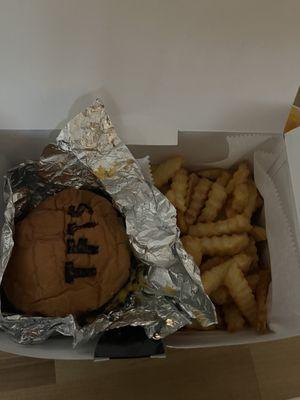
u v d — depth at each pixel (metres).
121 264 0.25
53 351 0.23
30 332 0.23
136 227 0.24
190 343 0.24
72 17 0.21
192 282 0.23
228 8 0.21
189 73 0.24
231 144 0.28
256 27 0.22
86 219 0.25
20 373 0.29
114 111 0.25
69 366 0.29
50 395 0.29
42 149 0.27
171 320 0.24
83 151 0.24
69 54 0.22
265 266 0.29
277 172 0.28
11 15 0.21
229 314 0.27
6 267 0.24
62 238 0.24
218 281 0.26
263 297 0.27
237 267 0.26
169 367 0.30
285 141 0.26
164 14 0.21
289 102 0.25
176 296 0.24
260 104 0.25
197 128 0.26
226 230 0.27
